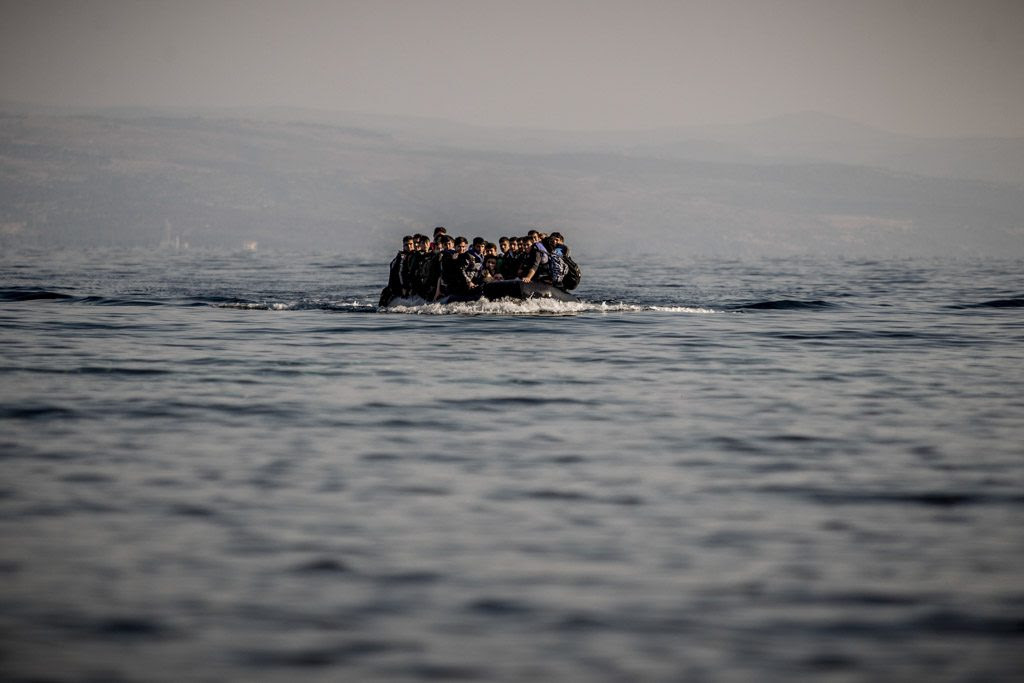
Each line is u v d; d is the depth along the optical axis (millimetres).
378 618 27328
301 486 39188
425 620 27219
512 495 38219
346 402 56781
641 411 54906
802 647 25859
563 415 53656
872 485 39906
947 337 93250
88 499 37219
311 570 30484
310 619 27234
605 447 46188
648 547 32594
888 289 178250
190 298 134250
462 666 24906
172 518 35094
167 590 28969
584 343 85062
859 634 26562
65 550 31922
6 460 42844
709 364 73500
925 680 24328
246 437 47625
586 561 31344
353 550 32156
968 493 38812
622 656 25406
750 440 47812
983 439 48188
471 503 37125
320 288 163500
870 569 30844
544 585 29484
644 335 91312
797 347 84438
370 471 41594
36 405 55062
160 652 25453
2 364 70625
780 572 30562
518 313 110562
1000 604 28328
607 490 38969
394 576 30094
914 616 27578
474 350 79812
